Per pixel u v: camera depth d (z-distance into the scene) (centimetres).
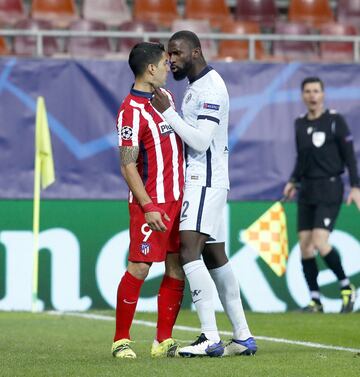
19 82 4444
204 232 2488
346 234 4472
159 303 2544
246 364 2319
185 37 2505
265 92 4519
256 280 4412
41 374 2162
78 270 4406
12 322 3644
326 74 4547
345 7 5784
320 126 4122
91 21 5300
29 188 4422
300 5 5788
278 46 5353
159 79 2459
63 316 3947
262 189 4494
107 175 4456
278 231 3538
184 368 2233
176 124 2438
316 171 4131
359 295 4441
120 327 2508
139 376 2111
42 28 5291
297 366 2295
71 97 4459
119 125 2456
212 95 2472
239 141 4500
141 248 2461
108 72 4475
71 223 4419
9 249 4384
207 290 2489
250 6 5794
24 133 4438
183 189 2502
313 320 3731
